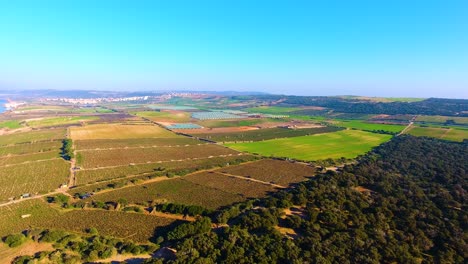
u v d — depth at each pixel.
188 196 111.50
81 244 74.88
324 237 78.31
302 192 105.62
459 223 86.56
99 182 126.12
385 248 71.38
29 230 82.25
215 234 77.62
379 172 132.88
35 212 96.06
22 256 69.44
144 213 96.44
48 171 140.88
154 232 84.56
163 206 97.00
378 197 103.25
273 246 71.50
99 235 82.00
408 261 67.56
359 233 78.12
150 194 113.00
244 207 97.69
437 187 114.69
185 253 69.38
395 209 94.69
